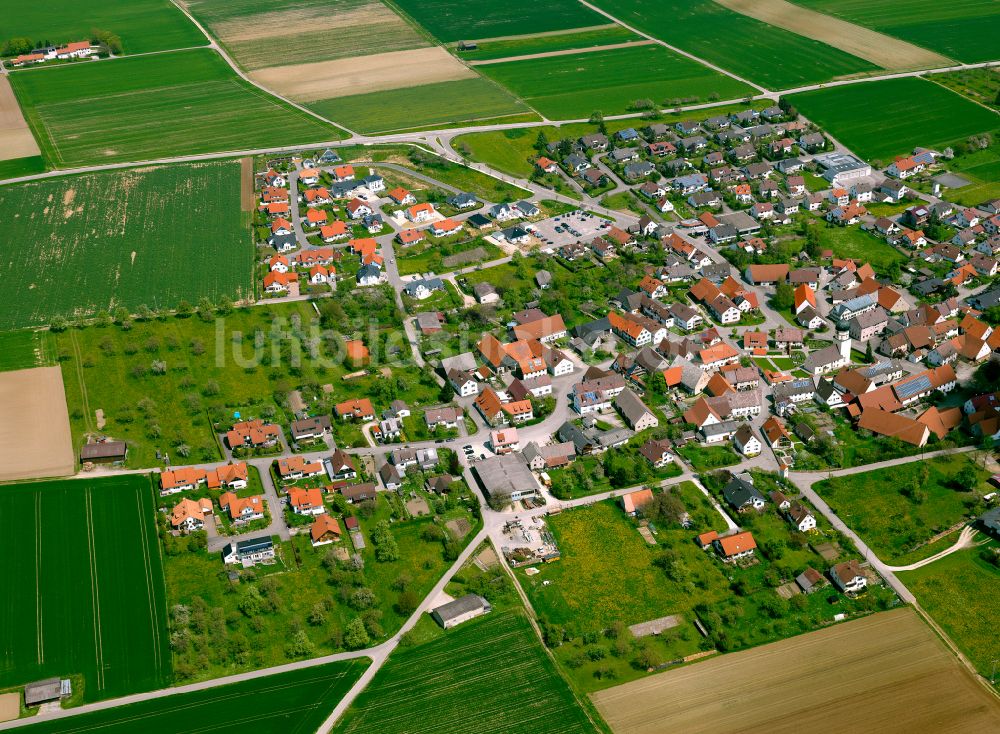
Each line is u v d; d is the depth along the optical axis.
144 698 165.12
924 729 154.38
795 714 157.88
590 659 170.25
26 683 168.25
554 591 185.25
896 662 166.88
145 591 186.12
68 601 184.12
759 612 178.38
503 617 179.88
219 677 169.00
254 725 159.38
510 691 164.12
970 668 165.38
